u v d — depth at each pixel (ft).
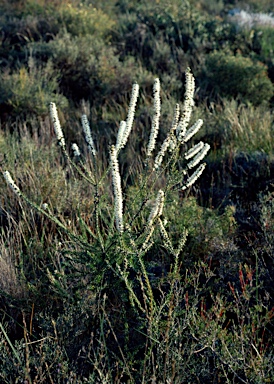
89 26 29.99
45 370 8.42
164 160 16.72
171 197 12.80
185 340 9.68
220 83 24.32
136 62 27.27
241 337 8.70
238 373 8.89
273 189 15.26
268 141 17.92
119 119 20.21
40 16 31.07
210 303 10.81
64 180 14.10
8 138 16.96
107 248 9.69
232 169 16.49
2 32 28.71
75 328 9.46
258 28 32.99
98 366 8.82
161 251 11.69
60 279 10.55
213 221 12.36
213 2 44.21
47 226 12.93
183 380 8.36
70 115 20.70
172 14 32.68
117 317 9.96
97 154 16.29
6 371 8.54
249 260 11.97
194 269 11.51
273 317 10.23
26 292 10.52
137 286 10.58
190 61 27.73
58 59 24.11
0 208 13.41
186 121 9.23
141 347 9.12
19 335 10.05
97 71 23.59
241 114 20.70
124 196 13.73
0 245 11.51
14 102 20.43
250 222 13.58
